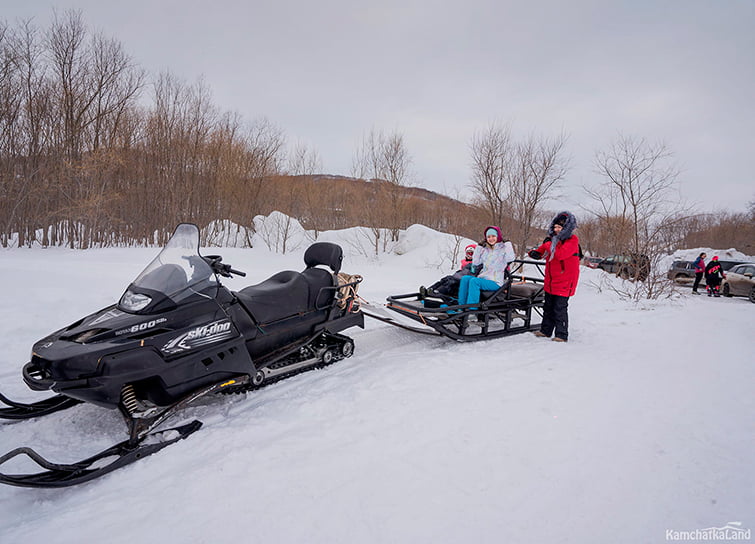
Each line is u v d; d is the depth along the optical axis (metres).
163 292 3.13
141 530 2.10
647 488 2.45
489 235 5.60
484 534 2.06
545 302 5.76
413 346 5.25
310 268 4.54
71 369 2.65
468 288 5.54
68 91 17.58
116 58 18.27
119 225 19.78
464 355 4.81
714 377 4.23
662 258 10.30
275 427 3.13
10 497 2.41
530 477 2.54
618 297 9.59
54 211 17.77
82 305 6.20
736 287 13.18
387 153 19.97
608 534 2.08
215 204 20.88
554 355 4.89
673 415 3.37
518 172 16.50
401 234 20.05
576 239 5.40
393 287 9.71
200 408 3.48
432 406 3.47
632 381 4.09
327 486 2.44
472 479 2.51
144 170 19.70
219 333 3.33
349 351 4.70
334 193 23.27
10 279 7.18
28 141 17.44
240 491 2.39
